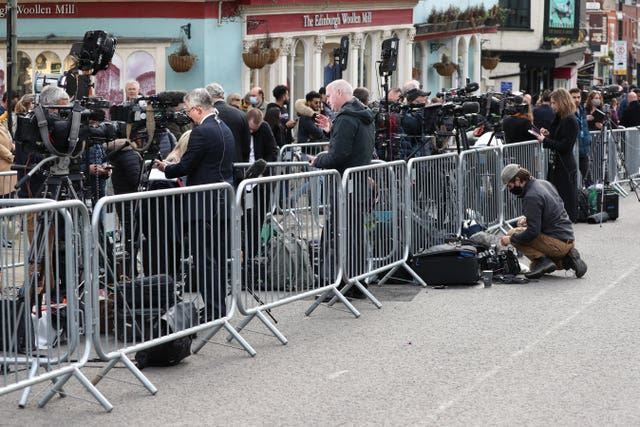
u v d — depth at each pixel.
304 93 24.89
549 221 12.07
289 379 8.27
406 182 11.70
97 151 11.12
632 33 72.31
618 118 23.62
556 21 41.84
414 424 7.15
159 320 8.39
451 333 9.66
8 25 15.54
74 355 8.48
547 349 9.05
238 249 9.10
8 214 7.11
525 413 7.36
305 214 10.05
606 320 10.12
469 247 11.89
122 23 21.36
